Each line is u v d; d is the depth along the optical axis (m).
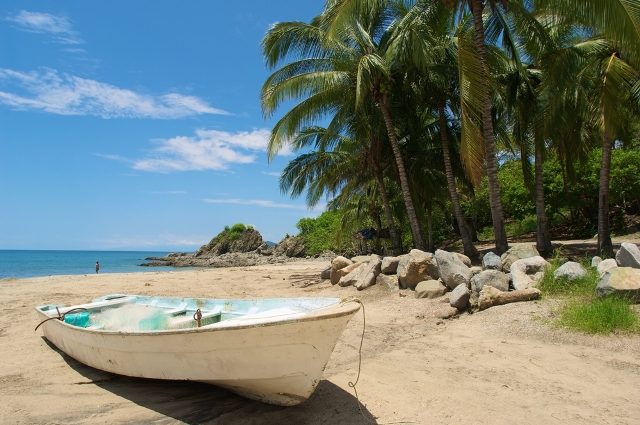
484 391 5.32
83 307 8.13
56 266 57.50
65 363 6.86
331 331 4.55
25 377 6.22
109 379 6.09
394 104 17.95
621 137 17.53
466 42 13.27
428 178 21.09
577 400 5.00
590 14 11.52
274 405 5.07
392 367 6.24
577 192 26.31
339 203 25.30
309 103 16.42
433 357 6.61
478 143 12.95
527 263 10.27
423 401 5.09
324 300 5.90
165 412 4.97
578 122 17.33
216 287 17.16
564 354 6.42
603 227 14.84
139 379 6.05
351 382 5.71
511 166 32.38
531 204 29.16
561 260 11.12
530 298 8.78
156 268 55.59
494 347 6.90
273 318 4.63
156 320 7.53
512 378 5.68
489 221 35.88
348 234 34.78
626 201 27.39
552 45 14.50
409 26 14.58
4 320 10.28
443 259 10.71
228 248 72.69
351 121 18.44
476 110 14.00
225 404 5.16
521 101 17.59
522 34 14.85
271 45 16.20
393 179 22.31
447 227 35.69
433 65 16.30
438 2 14.73
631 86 13.41
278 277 21.25
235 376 4.78
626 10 10.54
